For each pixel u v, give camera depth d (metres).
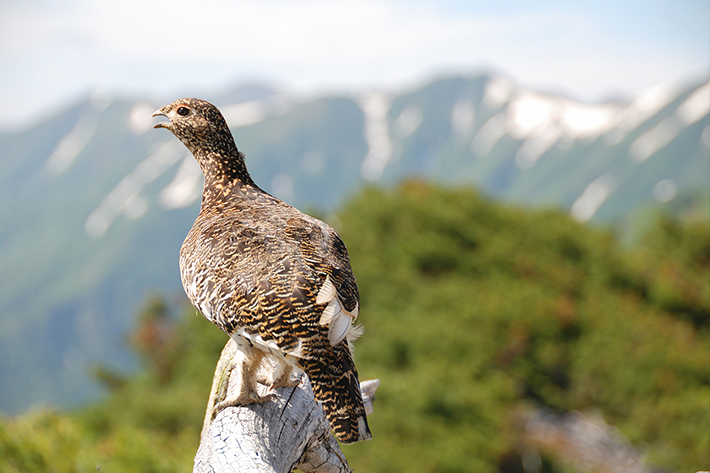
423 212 23.97
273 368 3.53
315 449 3.36
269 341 2.85
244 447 2.72
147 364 30.06
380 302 20.11
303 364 2.81
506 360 18.66
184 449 6.35
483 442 14.31
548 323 18.09
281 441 3.07
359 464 13.80
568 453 18.23
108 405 18.69
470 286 20.58
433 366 16.11
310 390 3.31
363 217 24.30
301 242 3.20
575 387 17.97
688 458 13.73
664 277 20.86
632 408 15.84
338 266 3.12
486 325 18.36
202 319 20.84
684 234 22.44
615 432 17.00
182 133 4.30
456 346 17.23
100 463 5.33
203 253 3.21
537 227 23.78
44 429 5.66
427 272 22.22
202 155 4.31
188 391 18.52
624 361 16.80
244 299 2.92
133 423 16.66
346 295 2.98
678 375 16.20
